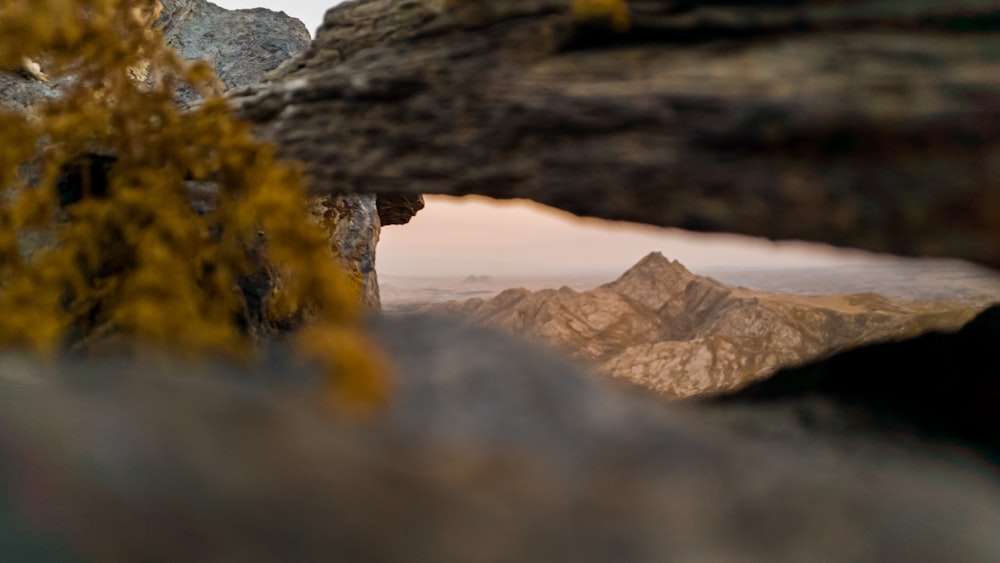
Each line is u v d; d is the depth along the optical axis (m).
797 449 2.10
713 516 1.44
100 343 2.45
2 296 2.54
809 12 2.17
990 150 1.77
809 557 1.38
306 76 3.19
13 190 3.42
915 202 1.84
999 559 1.42
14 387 1.53
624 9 2.38
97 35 3.01
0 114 2.94
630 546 1.30
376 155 2.80
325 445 1.43
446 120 2.63
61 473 1.25
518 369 1.94
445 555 1.21
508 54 2.58
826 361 3.25
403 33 2.94
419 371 1.88
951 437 2.34
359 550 1.20
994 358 2.72
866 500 1.65
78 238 2.74
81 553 1.16
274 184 2.70
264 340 3.56
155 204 2.87
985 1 1.99
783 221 1.99
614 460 1.58
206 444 1.35
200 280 2.86
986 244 1.79
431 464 1.43
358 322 2.33
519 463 1.49
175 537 1.18
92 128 3.11
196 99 6.14
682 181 2.12
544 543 1.27
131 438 1.34
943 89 1.83
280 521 1.21
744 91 2.03
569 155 2.33
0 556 1.13
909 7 2.08
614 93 2.25
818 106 1.89
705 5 2.30
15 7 2.83
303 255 2.52
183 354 2.14
